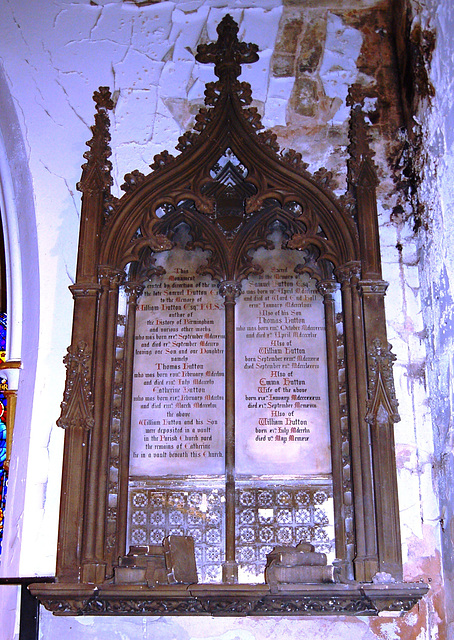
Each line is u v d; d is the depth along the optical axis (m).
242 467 4.16
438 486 4.09
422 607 3.91
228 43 4.79
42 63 4.98
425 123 4.50
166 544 3.75
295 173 4.48
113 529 4.03
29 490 4.18
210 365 4.36
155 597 3.66
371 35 5.04
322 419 4.24
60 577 3.78
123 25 5.08
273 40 5.04
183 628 3.90
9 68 4.96
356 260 4.31
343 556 3.95
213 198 4.65
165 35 5.06
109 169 4.59
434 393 4.21
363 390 4.07
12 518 4.26
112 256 4.38
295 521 4.07
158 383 4.33
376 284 4.22
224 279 4.45
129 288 4.46
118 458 4.14
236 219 4.62
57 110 4.89
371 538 3.83
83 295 4.27
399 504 4.07
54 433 4.29
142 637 3.89
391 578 3.71
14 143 4.90
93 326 4.20
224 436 4.22
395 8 4.96
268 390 4.30
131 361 4.34
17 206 4.92
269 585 3.60
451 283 4.03
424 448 4.18
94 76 4.97
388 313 4.44
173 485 4.15
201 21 5.08
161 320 4.46
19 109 4.89
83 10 5.10
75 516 3.88
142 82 4.95
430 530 4.04
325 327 4.39
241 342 4.39
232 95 4.62
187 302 4.49
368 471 3.93
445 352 4.08
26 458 4.25
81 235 4.40
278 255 4.57
